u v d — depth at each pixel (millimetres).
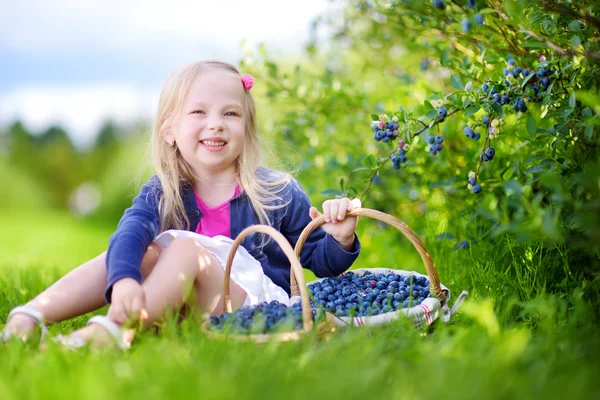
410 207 3430
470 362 1528
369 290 2193
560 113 2166
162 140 2572
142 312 1938
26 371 1569
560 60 2154
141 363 1580
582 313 1957
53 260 4676
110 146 13281
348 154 3160
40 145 13609
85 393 1383
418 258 3312
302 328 1825
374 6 3289
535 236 2037
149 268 2223
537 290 2256
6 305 2598
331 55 4176
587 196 2191
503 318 2004
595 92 2180
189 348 1728
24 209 12516
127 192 10312
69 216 12180
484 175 2672
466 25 2096
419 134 2533
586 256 2363
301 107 3791
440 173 3039
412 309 1956
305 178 3691
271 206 2527
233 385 1405
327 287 2215
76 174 13320
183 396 1347
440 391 1377
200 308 2172
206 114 2486
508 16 2209
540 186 2408
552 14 2105
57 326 2215
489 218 2432
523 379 1475
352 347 1700
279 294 2336
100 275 2148
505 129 2596
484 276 2438
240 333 1782
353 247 2441
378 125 2459
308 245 2527
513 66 2295
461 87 2344
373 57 3928
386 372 1566
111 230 9203
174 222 2492
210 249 2246
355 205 2342
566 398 1372
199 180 2570
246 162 2582
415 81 3299
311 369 1559
